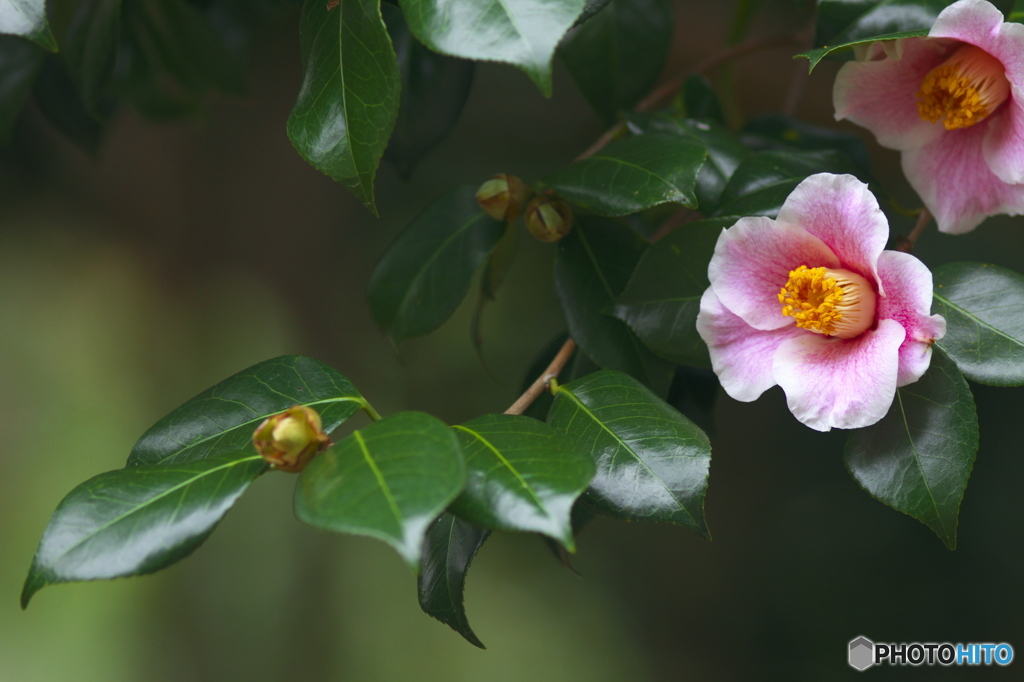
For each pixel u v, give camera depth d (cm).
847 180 131
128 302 377
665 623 320
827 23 135
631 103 148
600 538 341
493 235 143
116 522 129
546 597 356
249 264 291
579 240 140
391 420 128
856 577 263
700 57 219
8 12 131
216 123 270
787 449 280
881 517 260
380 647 351
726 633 302
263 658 336
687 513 131
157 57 162
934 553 250
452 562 135
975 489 239
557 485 128
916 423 131
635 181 136
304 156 132
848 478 268
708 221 134
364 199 132
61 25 150
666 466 132
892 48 133
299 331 301
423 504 126
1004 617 237
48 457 403
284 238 288
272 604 345
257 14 166
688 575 317
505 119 295
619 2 147
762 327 133
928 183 136
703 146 136
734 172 137
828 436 273
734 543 292
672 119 142
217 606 345
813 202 132
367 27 131
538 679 339
